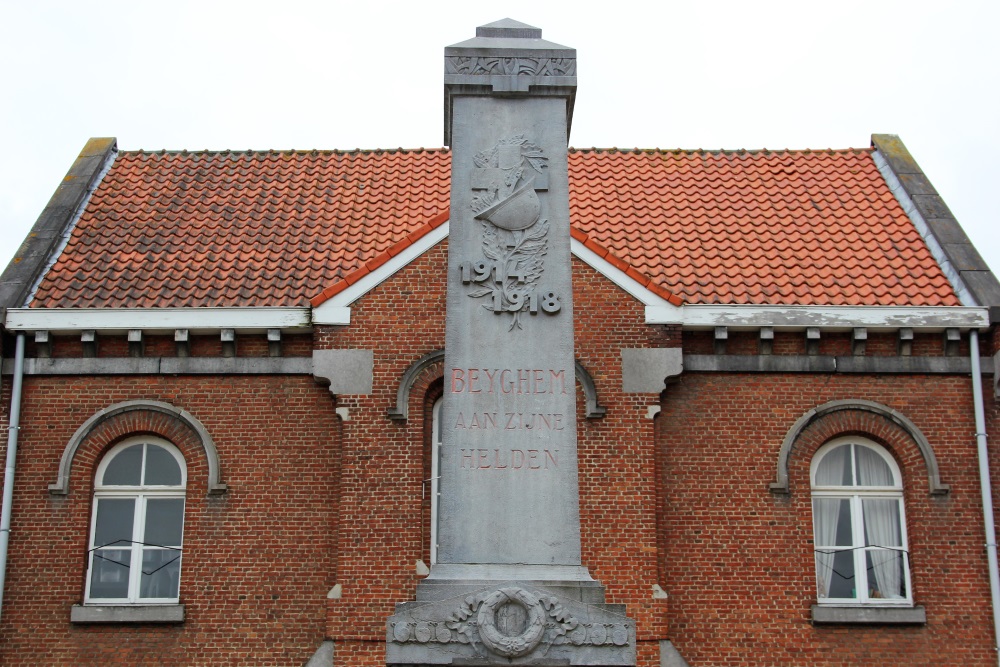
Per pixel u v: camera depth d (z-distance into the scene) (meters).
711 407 19.45
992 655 18.44
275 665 18.38
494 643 11.70
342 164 24.48
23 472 19.11
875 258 21.31
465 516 12.44
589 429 18.88
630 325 19.30
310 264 21.06
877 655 18.44
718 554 18.83
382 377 19.12
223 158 24.69
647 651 17.88
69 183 22.97
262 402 19.50
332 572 18.77
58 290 20.28
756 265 21.08
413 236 19.69
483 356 12.95
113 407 19.36
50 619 18.48
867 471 19.58
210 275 20.77
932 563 18.86
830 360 19.58
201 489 19.11
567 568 12.28
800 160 24.53
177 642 18.45
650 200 23.02
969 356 19.66
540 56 14.12
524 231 13.41
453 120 13.91
